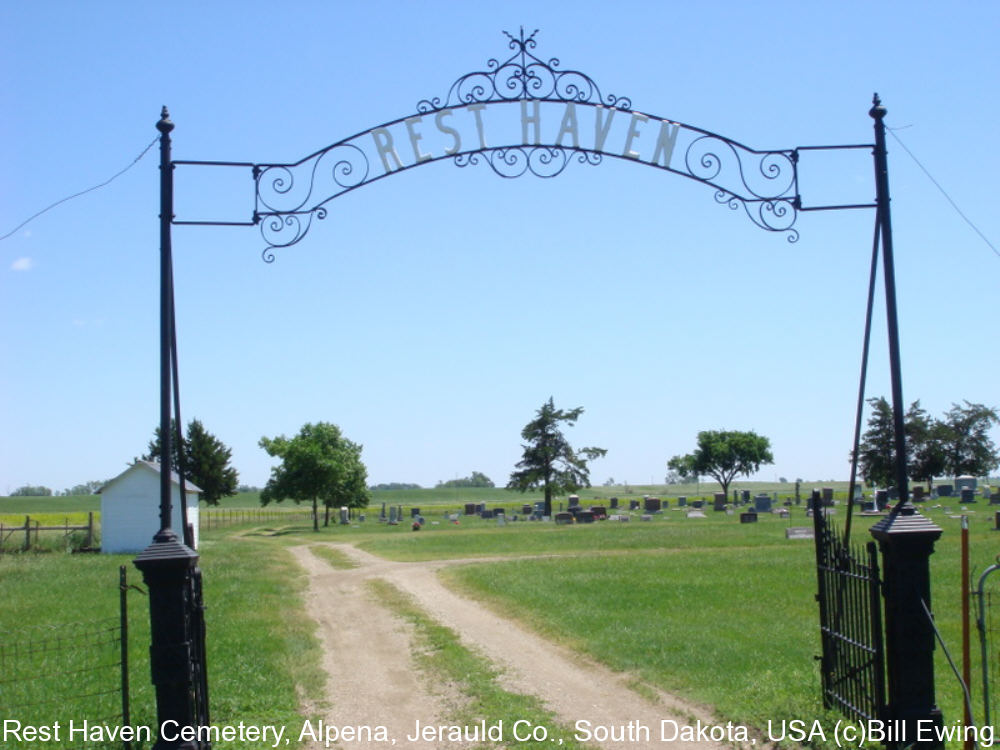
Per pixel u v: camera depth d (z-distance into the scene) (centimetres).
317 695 1212
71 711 1109
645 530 4944
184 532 937
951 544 3234
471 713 1091
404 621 1862
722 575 2478
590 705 1116
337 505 7656
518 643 1565
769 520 5694
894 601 870
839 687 984
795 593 2083
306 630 1756
